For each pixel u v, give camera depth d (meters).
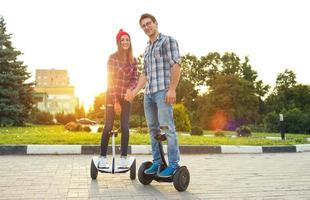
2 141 7.91
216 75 51.03
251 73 53.28
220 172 5.34
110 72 4.66
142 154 7.77
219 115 45.62
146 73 4.46
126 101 4.68
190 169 5.64
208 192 3.85
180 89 50.66
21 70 27.84
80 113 85.88
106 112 4.66
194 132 18.86
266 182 4.50
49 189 3.88
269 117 33.28
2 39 27.33
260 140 11.13
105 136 4.54
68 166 5.61
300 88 53.72
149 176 4.21
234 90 45.88
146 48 4.37
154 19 4.26
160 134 3.96
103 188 3.99
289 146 9.60
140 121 34.53
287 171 5.51
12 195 3.57
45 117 43.59
